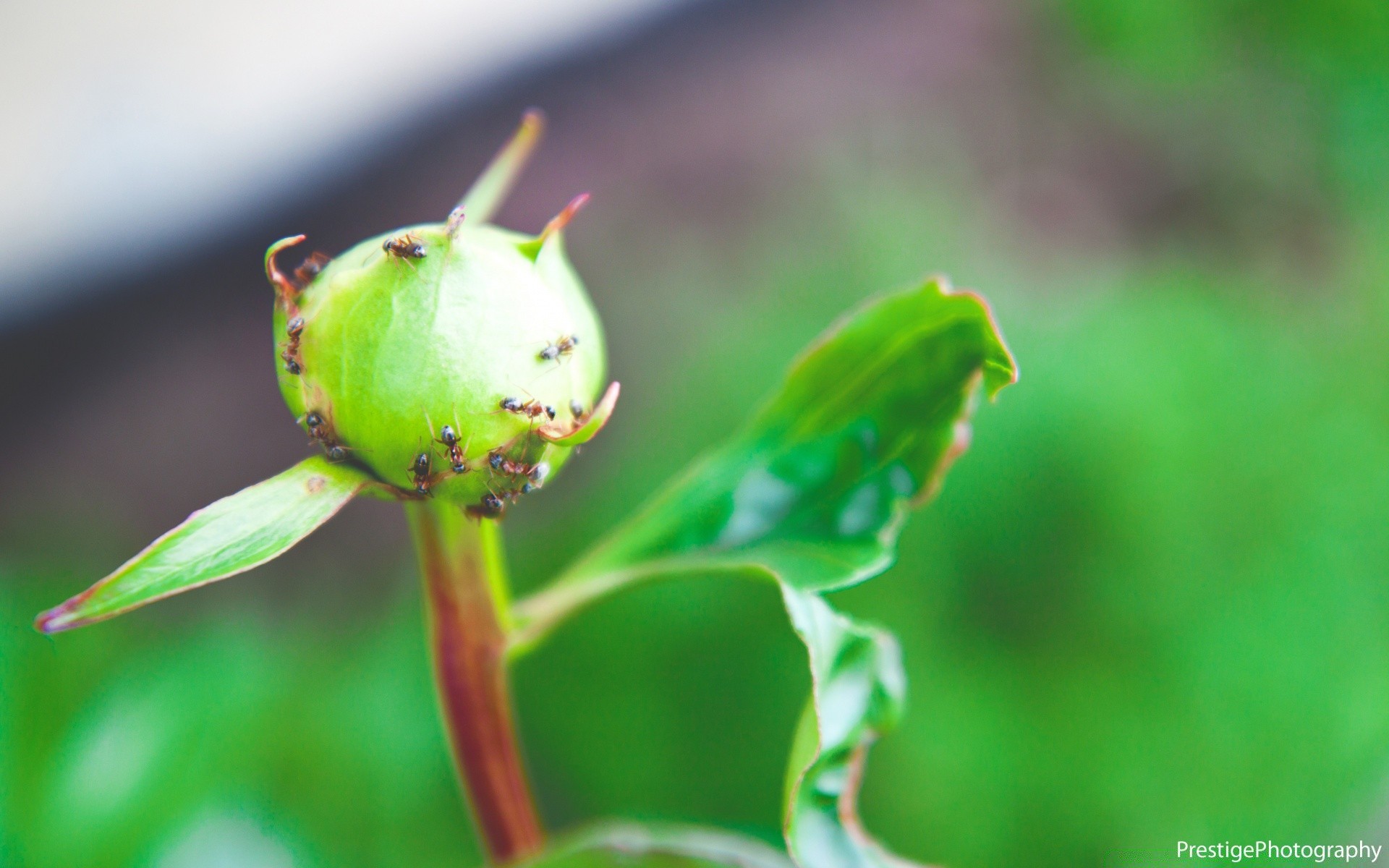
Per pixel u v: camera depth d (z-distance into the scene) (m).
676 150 1.07
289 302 0.23
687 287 0.89
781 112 1.14
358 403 0.23
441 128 0.98
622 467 0.70
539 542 0.69
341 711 0.50
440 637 0.25
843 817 0.25
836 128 1.13
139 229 0.86
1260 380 0.68
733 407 0.67
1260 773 0.57
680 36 1.16
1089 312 0.71
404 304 0.23
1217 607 0.61
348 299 0.23
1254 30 1.12
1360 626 0.61
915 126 1.14
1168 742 0.58
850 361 0.27
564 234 0.97
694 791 0.58
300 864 0.32
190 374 0.90
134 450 0.87
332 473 0.23
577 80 1.07
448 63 0.98
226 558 0.23
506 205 1.00
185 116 0.87
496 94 1.01
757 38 1.20
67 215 0.84
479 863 0.50
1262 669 0.59
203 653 0.32
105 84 0.87
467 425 0.23
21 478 0.85
